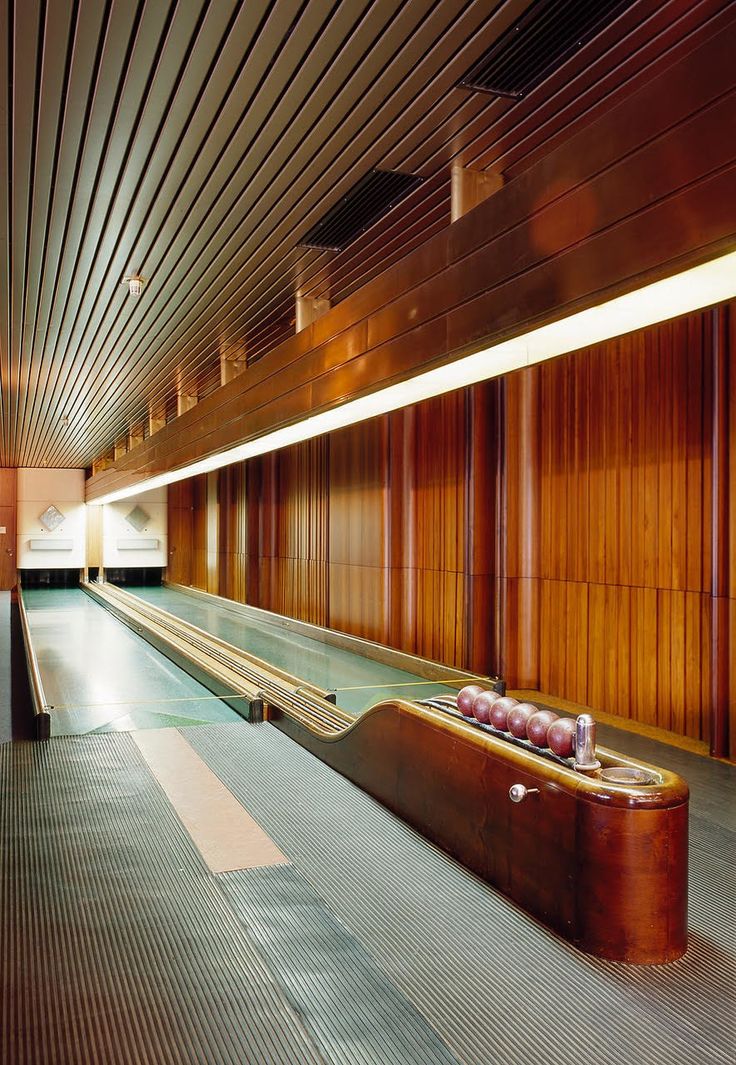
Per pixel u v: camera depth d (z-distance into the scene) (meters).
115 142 4.06
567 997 2.62
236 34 3.18
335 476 11.95
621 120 3.03
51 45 3.27
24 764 5.28
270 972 2.75
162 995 2.61
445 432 9.02
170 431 11.25
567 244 3.32
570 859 3.00
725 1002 2.61
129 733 6.12
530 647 7.81
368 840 4.00
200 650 9.65
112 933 3.02
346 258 5.70
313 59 3.33
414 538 9.76
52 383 10.38
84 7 3.03
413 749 4.22
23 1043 2.35
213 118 3.83
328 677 8.24
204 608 16.31
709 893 3.46
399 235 5.27
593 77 3.48
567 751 3.28
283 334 7.88
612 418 6.85
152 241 5.40
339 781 4.96
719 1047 2.38
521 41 3.22
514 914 3.21
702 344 5.95
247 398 7.63
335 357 5.62
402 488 9.89
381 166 4.31
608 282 3.09
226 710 7.09
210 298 6.67
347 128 3.90
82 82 3.54
